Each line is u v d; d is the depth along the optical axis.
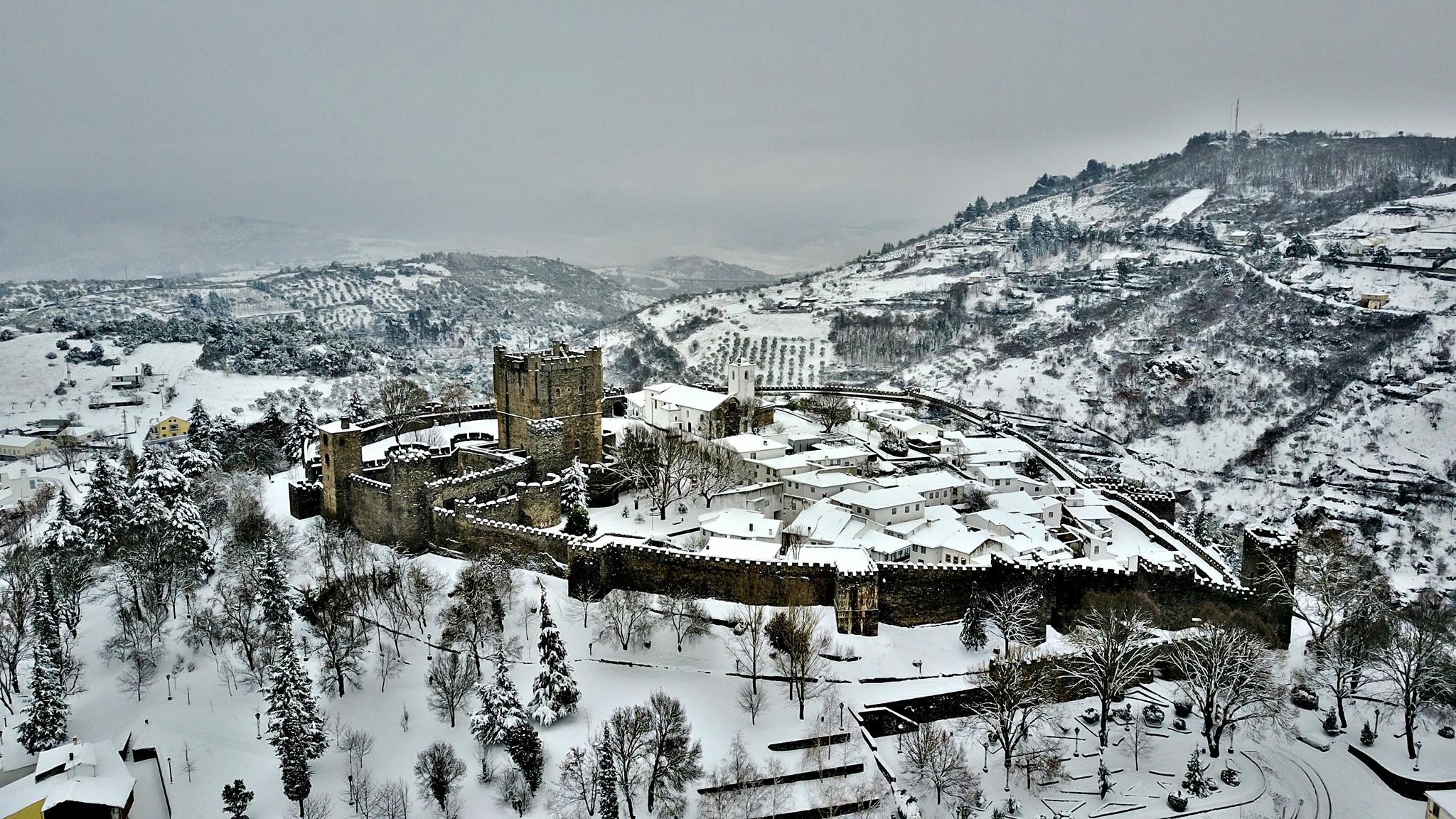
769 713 121.31
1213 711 123.81
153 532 145.62
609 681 126.38
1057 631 140.88
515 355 183.00
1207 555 162.38
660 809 106.31
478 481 164.75
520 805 107.56
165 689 129.00
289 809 108.50
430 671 128.12
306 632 133.50
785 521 177.50
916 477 188.88
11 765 114.06
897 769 113.69
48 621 127.81
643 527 166.12
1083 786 112.25
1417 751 116.81
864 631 135.62
